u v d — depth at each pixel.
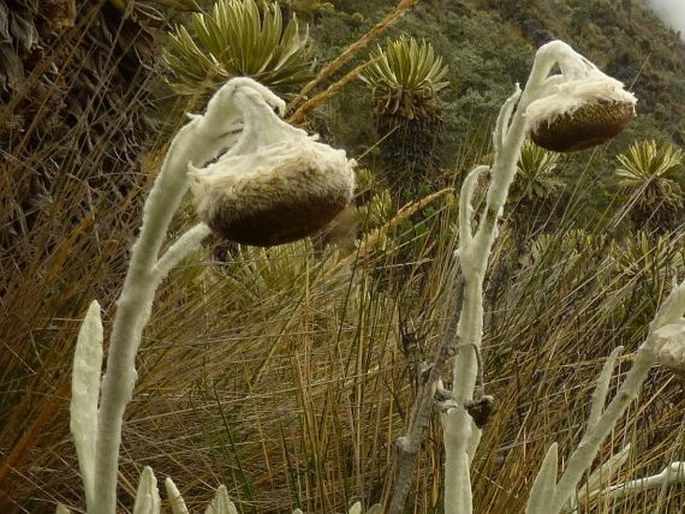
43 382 2.25
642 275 3.89
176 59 5.08
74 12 3.37
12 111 2.66
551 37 35.38
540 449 2.54
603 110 1.30
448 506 1.60
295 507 2.36
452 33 23.67
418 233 4.23
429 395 1.59
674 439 2.84
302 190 0.89
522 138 1.55
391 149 7.25
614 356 1.51
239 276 3.75
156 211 1.00
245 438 2.64
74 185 2.93
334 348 2.87
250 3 5.20
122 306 1.02
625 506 2.17
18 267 2.54
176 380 2.71
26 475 2.10
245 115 0.94
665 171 7.52
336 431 2.31
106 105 3.63
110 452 1.07
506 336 3.28
